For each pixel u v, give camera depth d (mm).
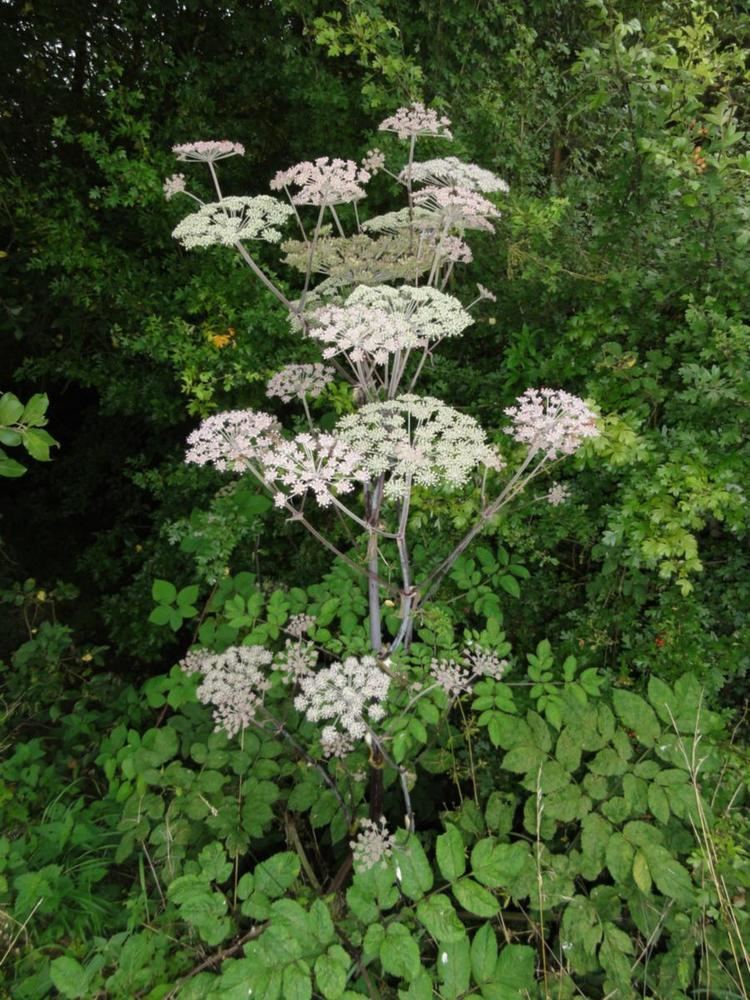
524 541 3008
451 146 3820
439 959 1928
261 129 4426
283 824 2900
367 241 2562
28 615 5000
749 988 1989
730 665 2631
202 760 2611
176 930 2303
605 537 2527
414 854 2041
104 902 2518
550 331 3576
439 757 2762
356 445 2125
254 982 1805
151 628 4258
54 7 4289
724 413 2543
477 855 2039
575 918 2066
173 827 2463
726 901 1975
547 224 3389
